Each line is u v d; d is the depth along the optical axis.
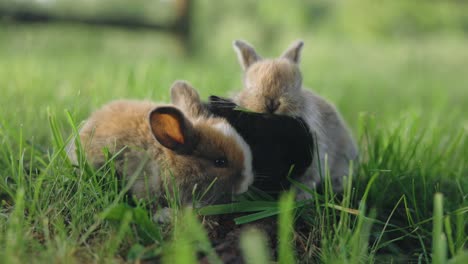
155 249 6.38
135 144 8.18
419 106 19.05
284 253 6.28
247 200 8.24
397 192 8.82
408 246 7.76
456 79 31.23
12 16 28.16
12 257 5.80
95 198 7.29
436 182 9.37
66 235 6.62
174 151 8.19
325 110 9.96
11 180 8.33
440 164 9.93
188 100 9.05
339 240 6.80
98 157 8.14
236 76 19.97
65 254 6.05
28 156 9.20
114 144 8.16
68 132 10.47
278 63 9.20
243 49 10.52
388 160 9.35
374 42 40.88
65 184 7.65
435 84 27.23
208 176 8.30
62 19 29.22
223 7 38.22
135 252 6.23
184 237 6.46
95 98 11.59
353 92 21.84
